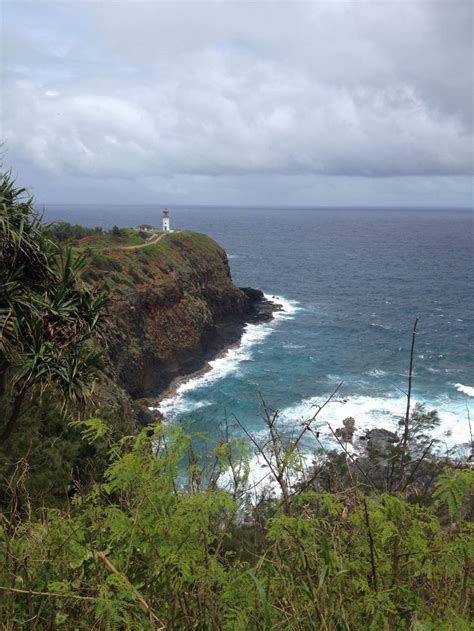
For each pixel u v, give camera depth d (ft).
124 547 8.96
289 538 9.32
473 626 8.21
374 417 109.70
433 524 9.66
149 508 8.89
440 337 191.42
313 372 147.54
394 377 143.33
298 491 10.46
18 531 10.24
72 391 42.50
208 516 9.00
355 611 8.80
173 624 8.21
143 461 9.26
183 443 9.28
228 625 8.32
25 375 40.68
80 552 9.57
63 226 179.73
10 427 40.47
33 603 9.19
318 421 101.65
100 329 47.67
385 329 202.49
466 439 90.74
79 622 8.80
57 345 43.29
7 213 44.75
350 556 9.62
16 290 43.14
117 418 44.50
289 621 8.27
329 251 513.86
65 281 46.80
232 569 9.30
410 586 9.53
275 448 11.43
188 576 8.28
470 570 9.43
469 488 9.48
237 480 10.00
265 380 139.74
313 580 9.05
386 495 9.87
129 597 8.06
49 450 36.40
